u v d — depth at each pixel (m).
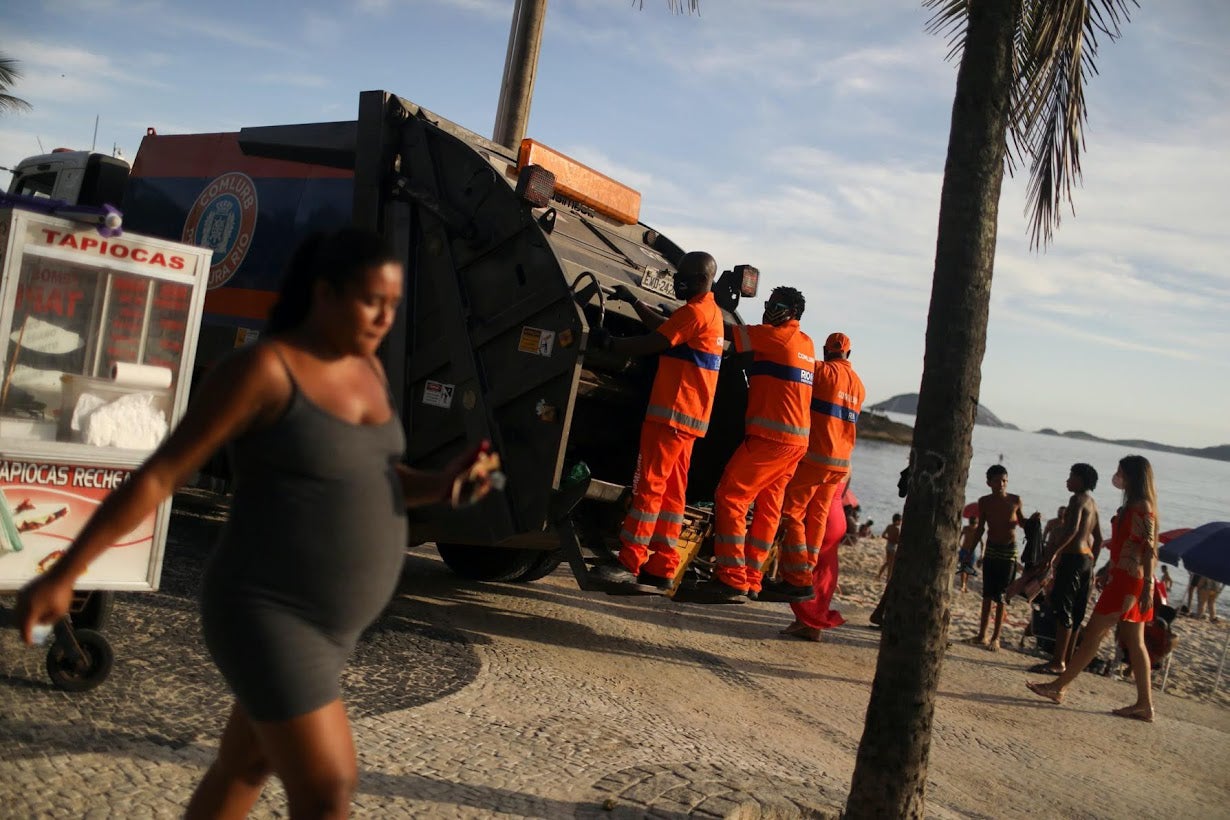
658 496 6.79
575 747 5.04
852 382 8.24
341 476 2.39
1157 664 11.98
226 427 2.28
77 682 4.56
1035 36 5.48
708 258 6.81
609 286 7.34
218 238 8.91
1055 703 9.00
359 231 2.49
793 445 7.37
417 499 2.72
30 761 3.73
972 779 6.53
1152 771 7.52
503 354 6.88
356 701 5.20
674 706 6.52
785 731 6.59
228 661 2.37
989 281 4.30
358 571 2.42
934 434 4.24
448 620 7.64
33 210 4.45
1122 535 8.99
